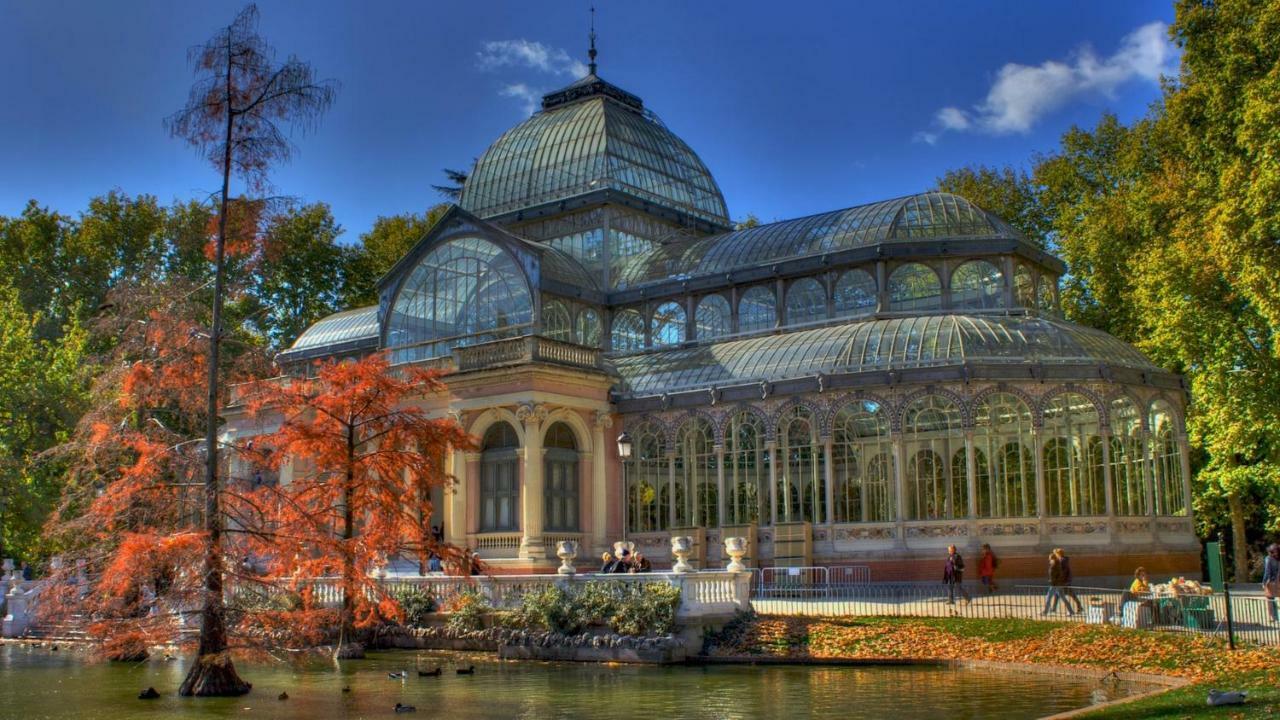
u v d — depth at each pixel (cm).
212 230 3189
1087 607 3556
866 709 2414
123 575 2694
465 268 5606
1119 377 4416
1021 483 4375
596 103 6588
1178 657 2817
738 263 5647
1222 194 4188
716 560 4756
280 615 2988
